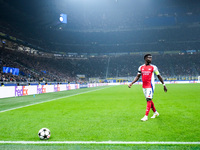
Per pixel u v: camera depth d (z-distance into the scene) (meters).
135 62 59.16
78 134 3.52
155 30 68.19
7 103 9.69
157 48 63.19
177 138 3.13
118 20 70.88
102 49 65.00
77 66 57.12
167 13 70.00
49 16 47.31
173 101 8.93
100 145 2.87
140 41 66.38
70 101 10.18
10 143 3.03
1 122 4.76
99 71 55.72
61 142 3.05
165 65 54.91
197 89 18.97
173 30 66.94
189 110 6.15
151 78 4.62
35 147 2.83
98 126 4.14
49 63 48.97
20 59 38.91
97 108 7.15
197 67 52.12
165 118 4.89
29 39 47.66
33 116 5.63
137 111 6.20
